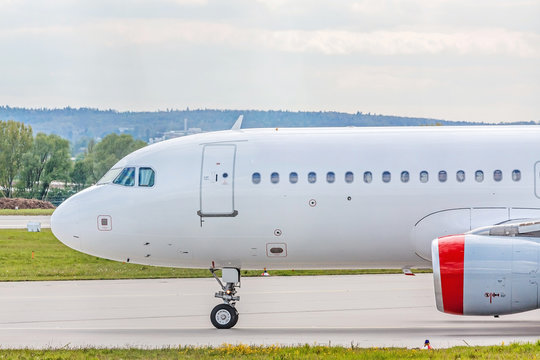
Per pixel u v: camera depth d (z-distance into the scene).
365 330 92.88
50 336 91.00
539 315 102.25
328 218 93.12
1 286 132.88
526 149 93.06
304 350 77.81
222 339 87.88
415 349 77.50
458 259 85.44
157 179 95.94
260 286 131.00
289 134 96.56
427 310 107.12
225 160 95.19
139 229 95.94
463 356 72.69
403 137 94.88
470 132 95.06
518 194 91.75
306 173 93.56
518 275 84.19
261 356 75.81
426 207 92.31
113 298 118.94
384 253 94.12
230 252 95.38
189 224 95.00
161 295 121.75
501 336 87.44
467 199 92.06
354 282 135.00
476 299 85.12
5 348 83.94
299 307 110.06
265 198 93.62
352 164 93.44
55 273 150.12
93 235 96.88
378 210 92.62
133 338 89.25
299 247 94.25
